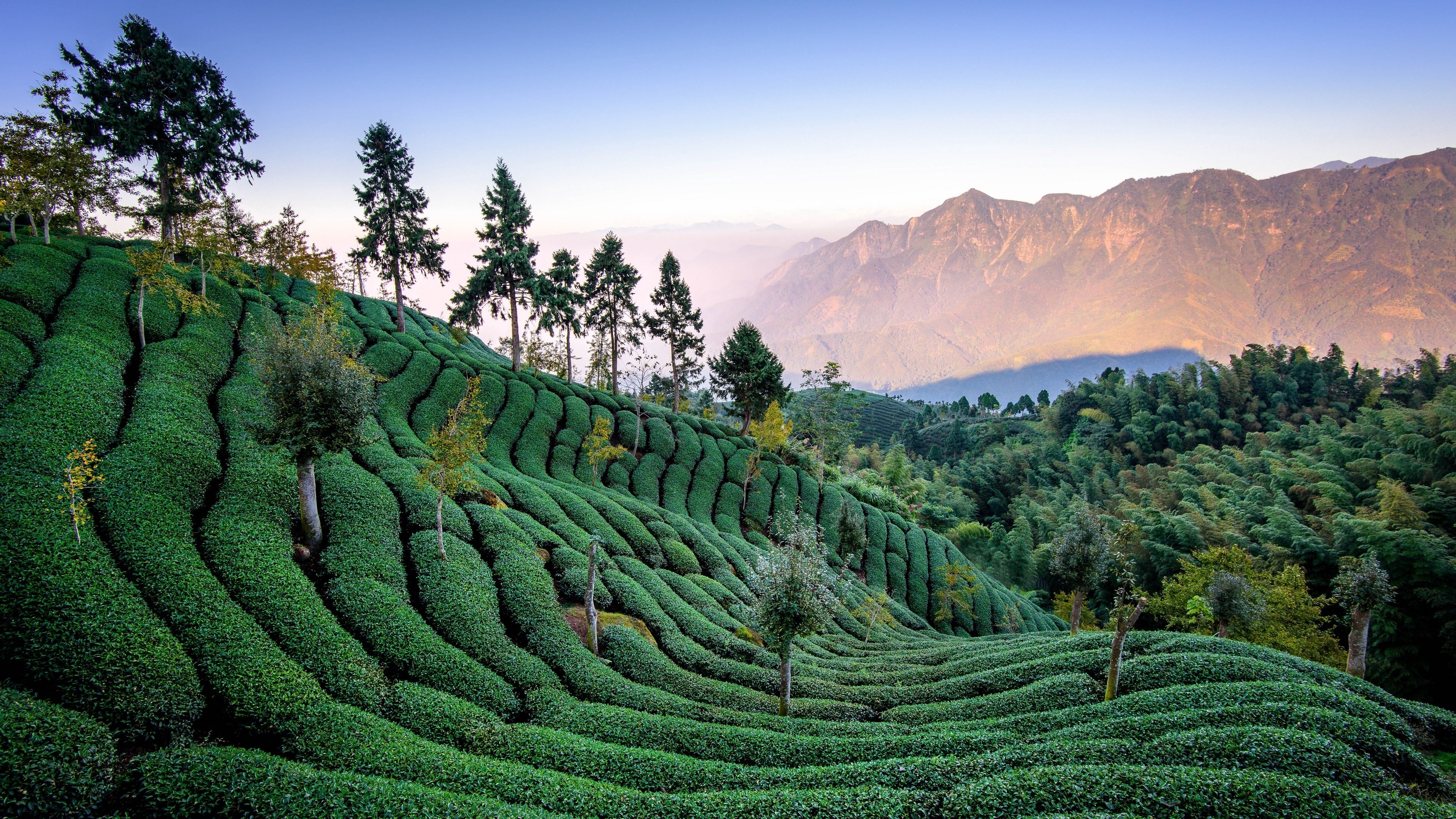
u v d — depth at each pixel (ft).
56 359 102.94
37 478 74.08
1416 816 48.03
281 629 71.20
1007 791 53.47
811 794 54.70
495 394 201.46
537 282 232.12
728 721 80.59
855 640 145.07
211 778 47.06
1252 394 475.31
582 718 74.33
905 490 335.47
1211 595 125.90
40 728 47.34
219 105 191.42
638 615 112.78
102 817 43.80
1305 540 206.28
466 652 83.56
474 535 114.52
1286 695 70.03
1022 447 515.91
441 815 46.39
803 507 225.15
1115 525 257.34
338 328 107.96
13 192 140.77
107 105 174.40
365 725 60.64
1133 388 521.65
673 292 265.13
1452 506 202.28
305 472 92.53
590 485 181.68
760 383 263.08
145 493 81.30
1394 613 163.32
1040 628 229.04
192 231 150.10
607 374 296.10
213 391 123.75
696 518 192.75
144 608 64.28
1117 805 51.29
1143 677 83.30
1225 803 50.16
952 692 95.91
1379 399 438.81
